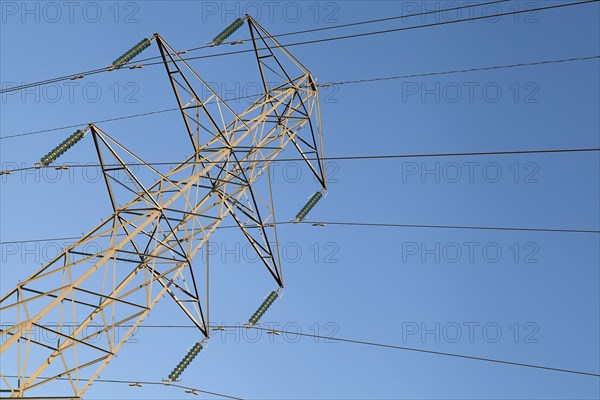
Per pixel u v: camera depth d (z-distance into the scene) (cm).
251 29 3322
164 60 2961
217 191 2888
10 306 2178
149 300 2505
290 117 3284
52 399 2091
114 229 2486
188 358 3002
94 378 2277
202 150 2950
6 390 2102
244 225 3033
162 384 2956
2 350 2059
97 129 2614
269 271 3034
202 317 2738
